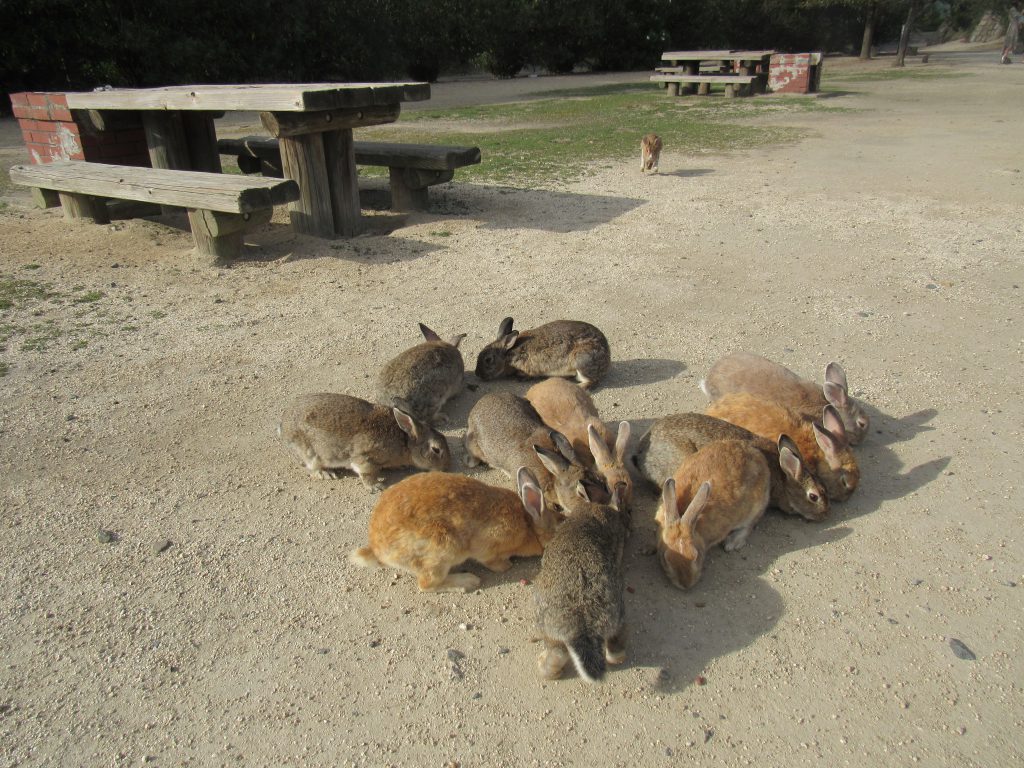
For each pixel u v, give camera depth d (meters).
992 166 4.32
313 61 10.59
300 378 2.00
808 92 8.59
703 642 1.18
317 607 1.25
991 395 1.85
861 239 3.05
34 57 7.92
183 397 1.91
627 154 5.05
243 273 2.79
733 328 2.27
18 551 1.37
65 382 1.97
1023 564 1.31
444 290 2.62
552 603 1.12
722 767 0.98
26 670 1.13
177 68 8.59
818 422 1.62
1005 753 0.99
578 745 1.01
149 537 1.41
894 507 1.47
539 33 13.35
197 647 1.17
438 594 1.29
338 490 1.56
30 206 3.75
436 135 6.00
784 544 1.40
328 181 3.14
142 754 1.00
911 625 1.19
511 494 1.37
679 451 1.52
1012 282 2.54
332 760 0.99
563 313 2.41
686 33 14.26
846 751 1.00
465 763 0.99
